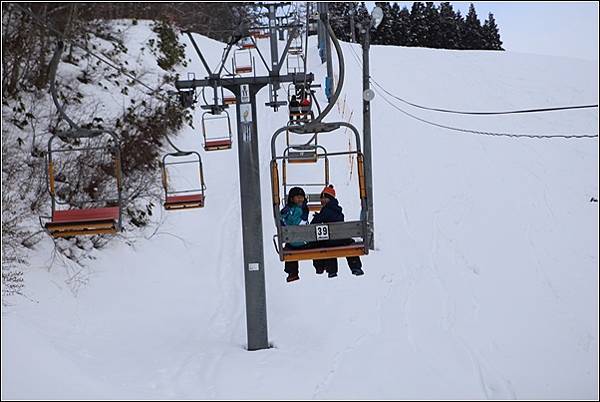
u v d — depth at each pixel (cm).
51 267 1005
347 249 746
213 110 864
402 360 761
